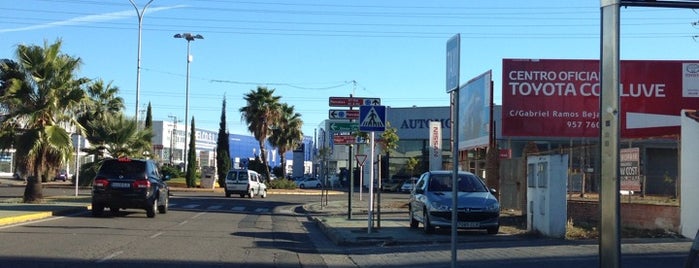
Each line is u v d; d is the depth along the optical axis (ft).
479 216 51.60
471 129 102.17
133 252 39.37
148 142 107.65
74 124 83.46
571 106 86.12
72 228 52.90
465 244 44.88
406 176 197.98
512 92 86.69
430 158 103.09
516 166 71.41
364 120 52.34
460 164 108.88
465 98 107.55
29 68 77.51
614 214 22.07
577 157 66.90
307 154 367.66
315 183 212.64
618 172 21.99
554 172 47.39
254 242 47.73
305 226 66.85
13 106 77.66
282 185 181.06
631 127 86.33
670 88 86.22
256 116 189.16
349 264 37.55
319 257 40.45
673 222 48.78
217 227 59.52
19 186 158.71
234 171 134.21
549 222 47.21
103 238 46.37
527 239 47.70
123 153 102.78
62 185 162.40
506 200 74.54
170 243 44.68
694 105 85.81
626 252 38.14
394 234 52.70
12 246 40.45
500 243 44.80
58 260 35.37
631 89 86.63
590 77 86.07
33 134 77.30
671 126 85.66
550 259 36.50
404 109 203.92
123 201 65.57
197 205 98.68
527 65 86.79
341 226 60.29
